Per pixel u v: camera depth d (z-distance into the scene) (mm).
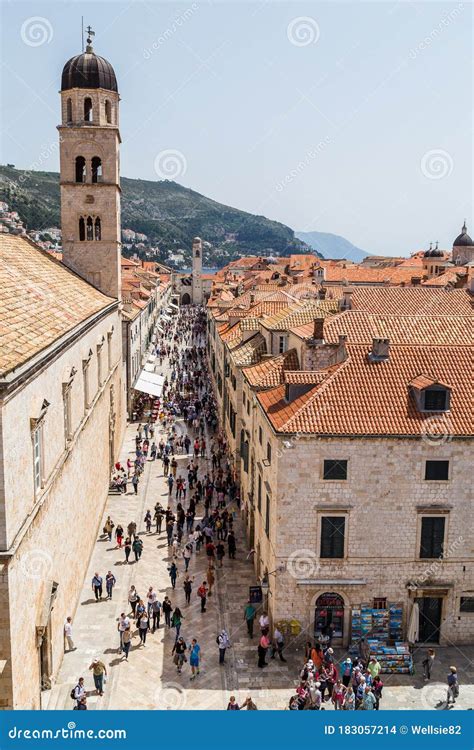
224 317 84812
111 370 57750
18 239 50688
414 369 35375
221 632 33406
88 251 61875
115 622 35531
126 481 56031
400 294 56750
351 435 31844
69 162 60125
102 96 59219
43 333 29094
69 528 34000
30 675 24828
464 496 32906
